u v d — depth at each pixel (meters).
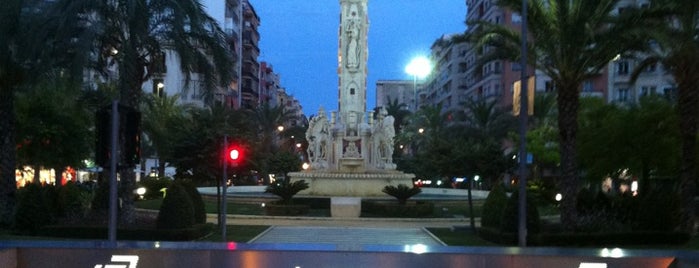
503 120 54.44
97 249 8.70
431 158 24.77
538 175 60.12
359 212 29.69
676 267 8.27
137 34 19.44
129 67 19.34
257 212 31.02
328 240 21.73
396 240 21.86
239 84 89.88
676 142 28.17
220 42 21.47
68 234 19.36
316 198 33.97
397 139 70.88
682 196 21.52
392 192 31.16
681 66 20.94
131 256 8.68
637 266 8.30
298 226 25.83
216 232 22.73
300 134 80.19
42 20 19.62
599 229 19.81
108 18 19.92
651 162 29.83
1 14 20.02
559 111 20.47
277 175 61.00
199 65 21.55
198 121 23.20
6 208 21.64
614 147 30.06
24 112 30.44
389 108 77.19
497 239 19.89
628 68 62.62
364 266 8.58
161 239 18.86
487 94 78.56
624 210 22.56
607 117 32.19
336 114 39.62
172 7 19.78
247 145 23.22
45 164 33.44
